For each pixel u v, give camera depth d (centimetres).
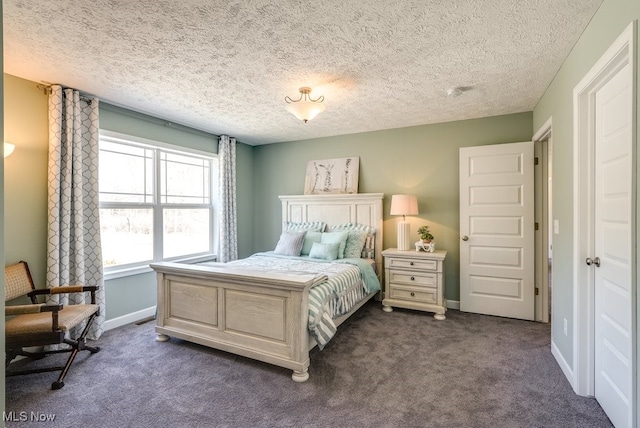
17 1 165
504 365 244
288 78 266
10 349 226
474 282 368
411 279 369
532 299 341
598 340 195
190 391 210
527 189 341
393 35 202
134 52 222
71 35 200
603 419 181
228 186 462
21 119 263
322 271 316
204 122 396
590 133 198
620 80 166
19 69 248
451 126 394
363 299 355
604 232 187
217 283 257
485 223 361
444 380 223
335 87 286
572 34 199
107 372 235
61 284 277
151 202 379
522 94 304
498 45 214
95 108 302
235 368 240
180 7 173
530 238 341
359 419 182
